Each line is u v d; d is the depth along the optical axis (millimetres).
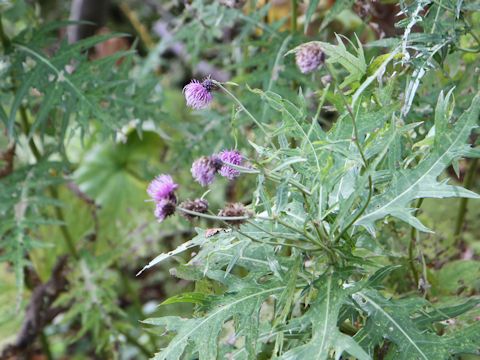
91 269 1533
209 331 746
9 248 1281
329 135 774
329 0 1569
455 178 1434
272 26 1329
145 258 1894
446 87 1033
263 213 782
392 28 1158
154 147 1911
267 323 812
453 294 1080
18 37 1303
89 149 1907
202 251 782
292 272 731
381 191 809
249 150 1321
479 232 1335
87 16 2021
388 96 808
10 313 1601
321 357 682
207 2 1488
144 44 2268
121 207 1825
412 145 862
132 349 1771
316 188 725
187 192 1456
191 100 765
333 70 815
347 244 735
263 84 1279
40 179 1358
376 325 753
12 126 1253
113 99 1315
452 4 876
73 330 1944
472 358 881
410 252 1044
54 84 1257
